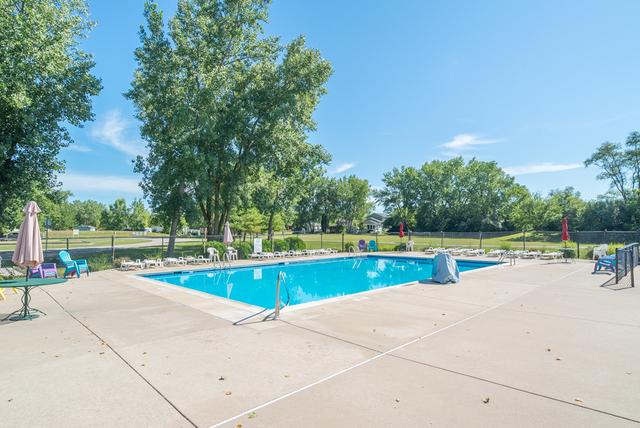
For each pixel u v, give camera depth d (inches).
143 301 354.9
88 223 5002.5
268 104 1034.1
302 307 325.1
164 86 865.5
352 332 245.9
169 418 133.0
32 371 177.9
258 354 202.5
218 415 135.3
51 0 689.6
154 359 194.9
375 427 126.3
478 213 2834.6
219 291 540.4
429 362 189.8
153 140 930.1
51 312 308.3
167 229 1040.2
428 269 810.2
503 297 372.5
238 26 974.4
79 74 759.7
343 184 3821.4
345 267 841.5
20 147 711.7
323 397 150.0
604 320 278.1
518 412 136.6
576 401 145.6
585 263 735.7
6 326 262.8
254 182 1111.0
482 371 177.2
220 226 1130.0
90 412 137.3
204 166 889.5
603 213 1843.0
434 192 3181.6
